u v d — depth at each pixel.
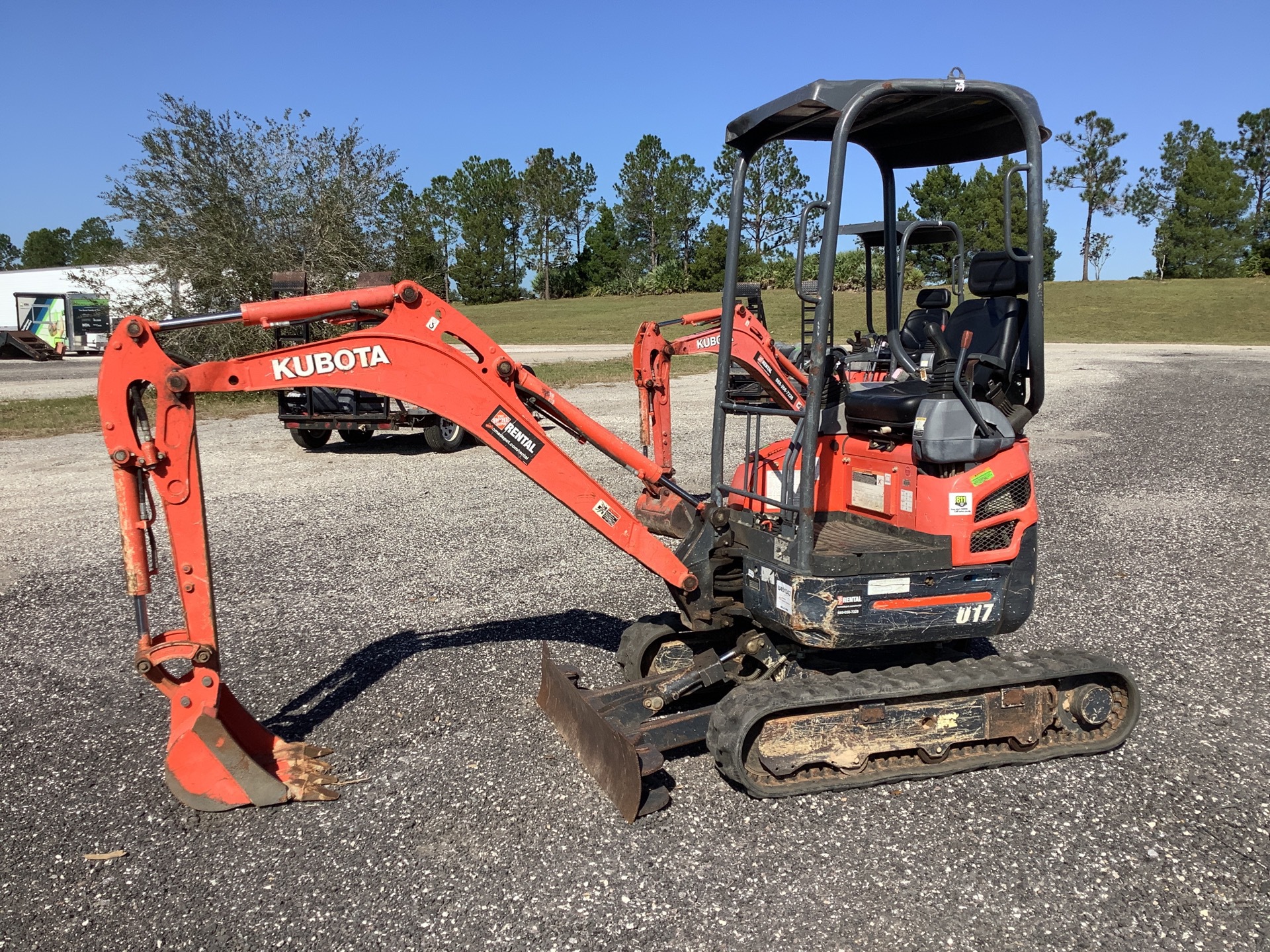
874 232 6.93
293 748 4.11
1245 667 5.22
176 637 3.76
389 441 13.81
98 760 4.26
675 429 14.23
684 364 26.95
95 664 5.39
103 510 9.12
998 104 4.08
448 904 3.19
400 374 3.92
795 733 3.79
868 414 4.29
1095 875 3.32
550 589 6.65
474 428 4.02
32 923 3.11
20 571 7.16
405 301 3.87
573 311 58.09
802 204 3.68
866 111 4.20
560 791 3.92
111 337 3.52
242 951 2.97
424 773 4.09
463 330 3.97
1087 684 4.18
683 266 69.50
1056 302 49.09
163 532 7.76
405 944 2.98
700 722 4.00
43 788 4.01
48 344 35.72
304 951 2.96
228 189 19.94
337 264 20.20
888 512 4.31
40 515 8.92
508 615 6.11
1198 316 42.75
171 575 6.94
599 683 4.99
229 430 14.77
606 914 3.11
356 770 4.12
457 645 5.59
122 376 3.54
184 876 3.37
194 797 3.76
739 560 4.38
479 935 3.02
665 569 4.28
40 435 13.94
